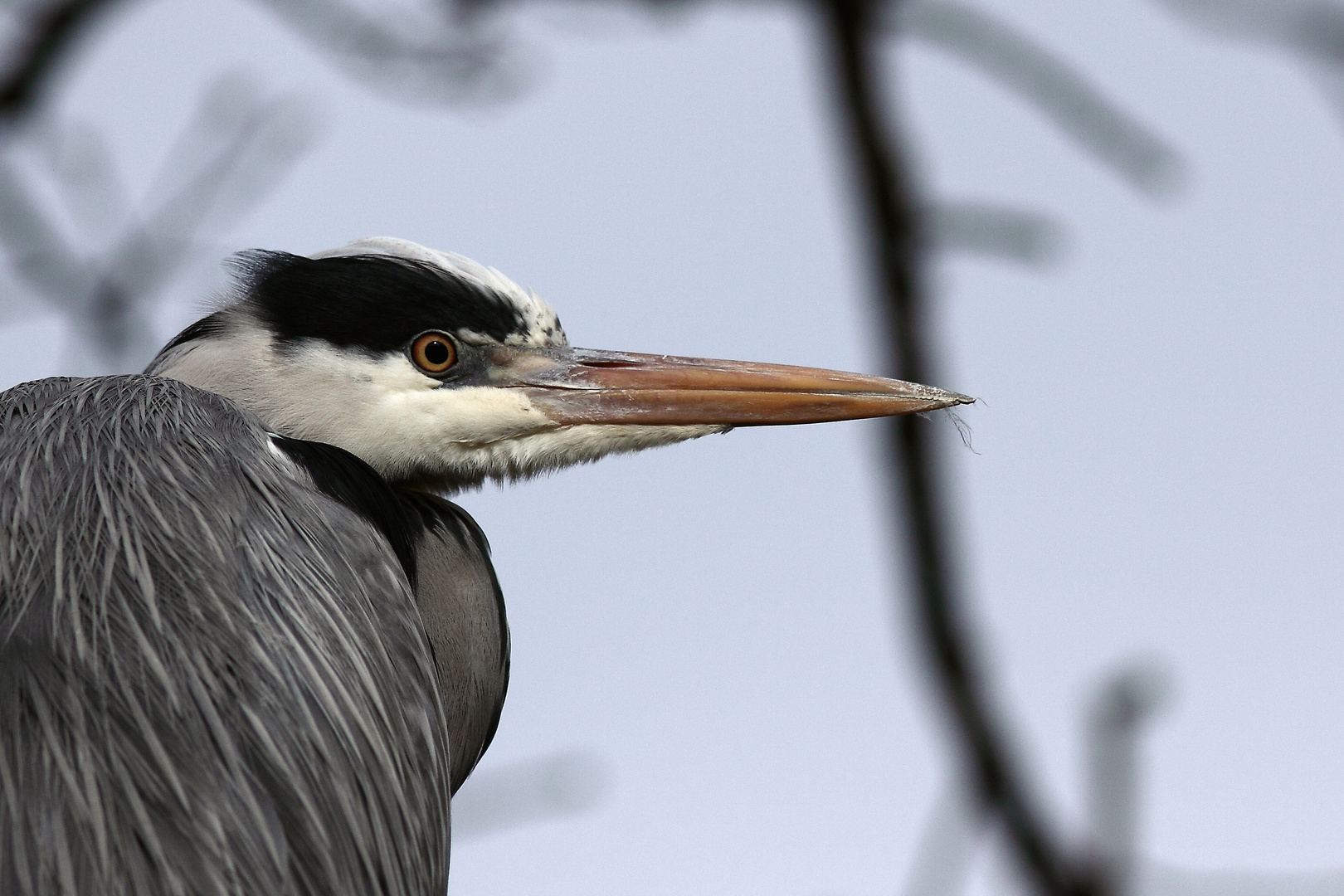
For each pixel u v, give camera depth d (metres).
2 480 6.89
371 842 6.65
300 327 8.73
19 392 7.68
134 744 6.07
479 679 8.74
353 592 7.18
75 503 6.79
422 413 8.73
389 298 8.74
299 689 6.55
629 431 8.95
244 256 8.91
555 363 8.98
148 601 6.45
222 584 6.62
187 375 8.78
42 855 5.80
